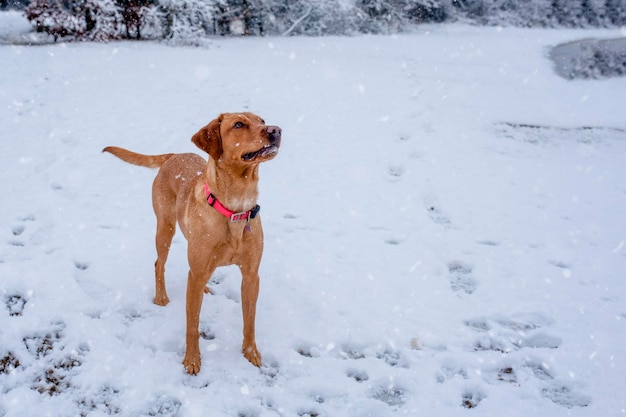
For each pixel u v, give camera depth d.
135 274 2.18
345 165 3.45
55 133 3.55
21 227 2.44
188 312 1.71
